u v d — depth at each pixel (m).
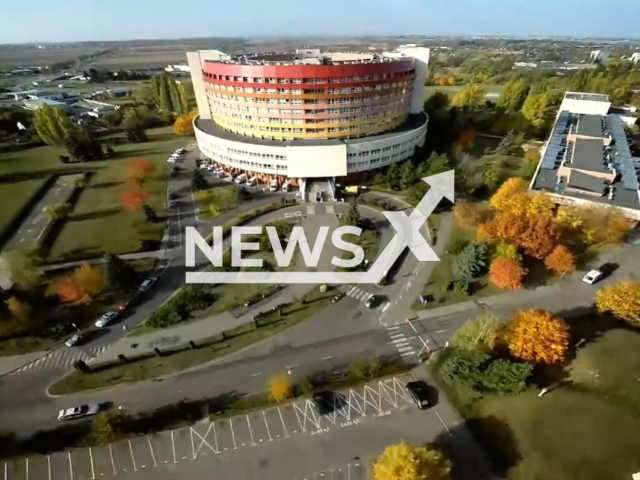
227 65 117.81
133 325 73.50
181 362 66.12
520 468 49.94
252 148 118.62
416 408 57.81
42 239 96.94
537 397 56.84
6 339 70.19
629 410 54.38
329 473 50.53
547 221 82.50
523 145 146.12
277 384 58.91
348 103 117.75
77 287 75.75
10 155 149.38
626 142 124.25
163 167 137.88
